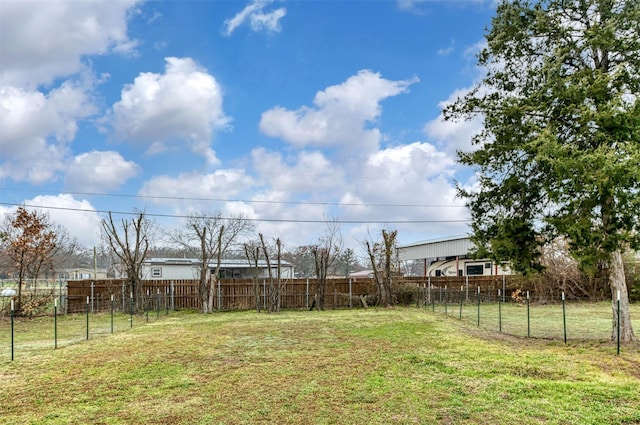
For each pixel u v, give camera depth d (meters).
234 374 6.64
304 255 32.72
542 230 9.37
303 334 10.90
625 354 7.72
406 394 5.45
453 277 22.73
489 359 7.55
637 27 8.12
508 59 9.62
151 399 5.38
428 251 31.08
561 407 4.91
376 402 5.14
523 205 9.55
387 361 7.46
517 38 9.36
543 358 7.60
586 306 19.23
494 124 9.47
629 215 7.18
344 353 8.25
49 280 25.95
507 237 9.50
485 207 10.15
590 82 8.25
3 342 10.50
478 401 5.14
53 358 8.12
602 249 7.76
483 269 27.95
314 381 6.13
